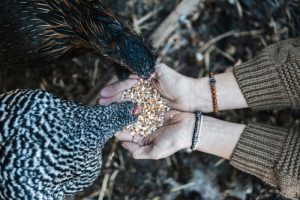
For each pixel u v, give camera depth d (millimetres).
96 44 592
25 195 464
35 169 459
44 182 466
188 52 815
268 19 810
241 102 666
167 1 823
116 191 792
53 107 486
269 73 629
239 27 817
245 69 647
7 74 800
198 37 818
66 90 801
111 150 792
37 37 651
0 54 681
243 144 624
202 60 814
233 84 660
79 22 616
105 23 569
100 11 578
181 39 814
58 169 467
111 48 565
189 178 795
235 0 815
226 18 819
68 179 499
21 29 642
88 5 591
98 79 795
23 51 666
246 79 646
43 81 804
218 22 819
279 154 600
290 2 812
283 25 807
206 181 794
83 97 795
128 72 631
